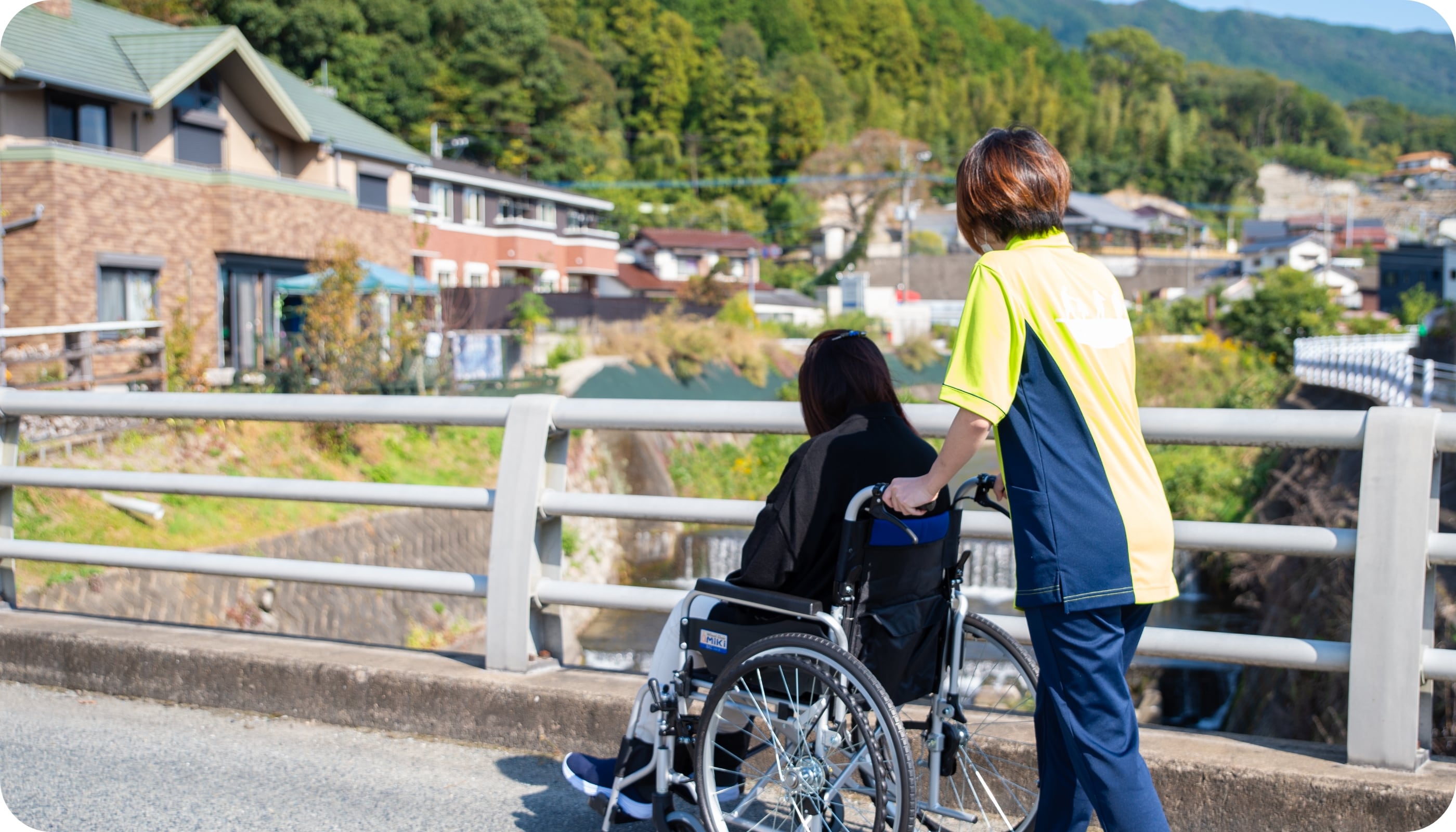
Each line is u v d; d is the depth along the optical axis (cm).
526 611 337
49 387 1228
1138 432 206
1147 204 11938
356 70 6362
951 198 10544
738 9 12925
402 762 319
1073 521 197
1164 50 17525
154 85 2183
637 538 1900
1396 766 248
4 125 1977
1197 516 1906
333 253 2481
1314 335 4456
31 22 2130
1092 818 269
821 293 7988
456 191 4166
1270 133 17312
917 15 15038
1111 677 202
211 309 2197
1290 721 905
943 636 242
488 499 343
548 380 2512
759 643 228
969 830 276
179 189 2123
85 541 979
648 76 10325
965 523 291
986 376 197
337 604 1195
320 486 361
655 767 254
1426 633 250
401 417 351
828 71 12412
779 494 230
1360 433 254
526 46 7438
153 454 1223
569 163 8025
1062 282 203
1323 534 258
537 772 311
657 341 3114
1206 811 256
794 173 10488
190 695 370
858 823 266
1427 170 14825
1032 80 13688
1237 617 1617
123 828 272
